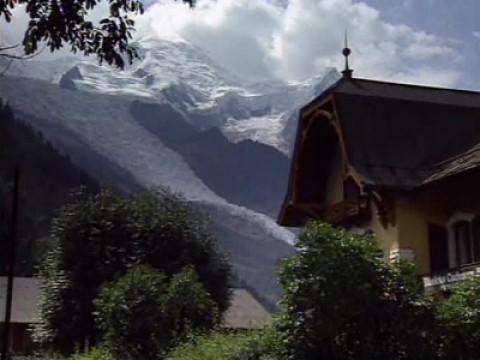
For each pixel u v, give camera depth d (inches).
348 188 956.0
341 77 986.1
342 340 495.2
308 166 1025.5
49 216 2869.1
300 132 1015.0
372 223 910.4
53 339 1258.0
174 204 1393.9
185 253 1332.4
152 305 960.9
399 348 486.0
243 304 1994.3
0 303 1812.3
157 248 1311.5
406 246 857.5
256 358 541.6
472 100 1010.1
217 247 1403.8
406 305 492.4
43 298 1312.7
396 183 868.0
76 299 1261.1
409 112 957.2
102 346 1020.5
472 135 905.5
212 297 1348.4
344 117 930.1
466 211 837.8
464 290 509.7
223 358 584.7
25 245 2380.7
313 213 1017.5
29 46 295.9
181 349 732.7
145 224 1323.8
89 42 300.2
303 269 501.0
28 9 292.4
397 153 914.1
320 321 488.1
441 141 933.2
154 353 931.3
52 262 1309.1
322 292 491.2
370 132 925.2
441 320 493.0
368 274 498.6
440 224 869.2
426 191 863.1
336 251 500.7
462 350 485.4
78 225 1296.8
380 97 964.6
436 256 862.5
